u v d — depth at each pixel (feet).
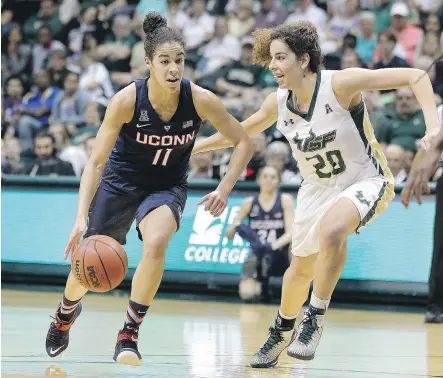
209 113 28.84
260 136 66.80
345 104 28.55
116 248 27.14
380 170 29.50
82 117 83.92
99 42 91.66
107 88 85.56
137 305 27.71
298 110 29.07
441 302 51.44
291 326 31.09
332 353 36.06
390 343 40.57
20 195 70.18
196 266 63.82
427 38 77.30
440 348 38.78
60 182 69.67
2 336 38.22
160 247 27.45
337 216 27.43
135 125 28.58
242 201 64.03
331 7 84.89
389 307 60.54
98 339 38.11
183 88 28.48
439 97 70.28
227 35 84.74
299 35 28.25
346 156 28.91
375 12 83.51
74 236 27.61
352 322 51.24
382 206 28.53
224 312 54.24
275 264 60.95
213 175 65.92
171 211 28.60
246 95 78.23
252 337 40.65
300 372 29.84
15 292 65.26
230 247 63.46
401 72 27.45
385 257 60.75
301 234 29.78
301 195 30.07
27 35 95.35
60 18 94.22
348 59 75.15
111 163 30.19
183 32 87.56
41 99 86.33
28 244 68.95
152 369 29.40
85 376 27.32
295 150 29.60
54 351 31.50
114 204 30.14
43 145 75.51
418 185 21.45
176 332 42.32
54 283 68.33
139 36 89.51
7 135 83.87
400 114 69.21
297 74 28.48
